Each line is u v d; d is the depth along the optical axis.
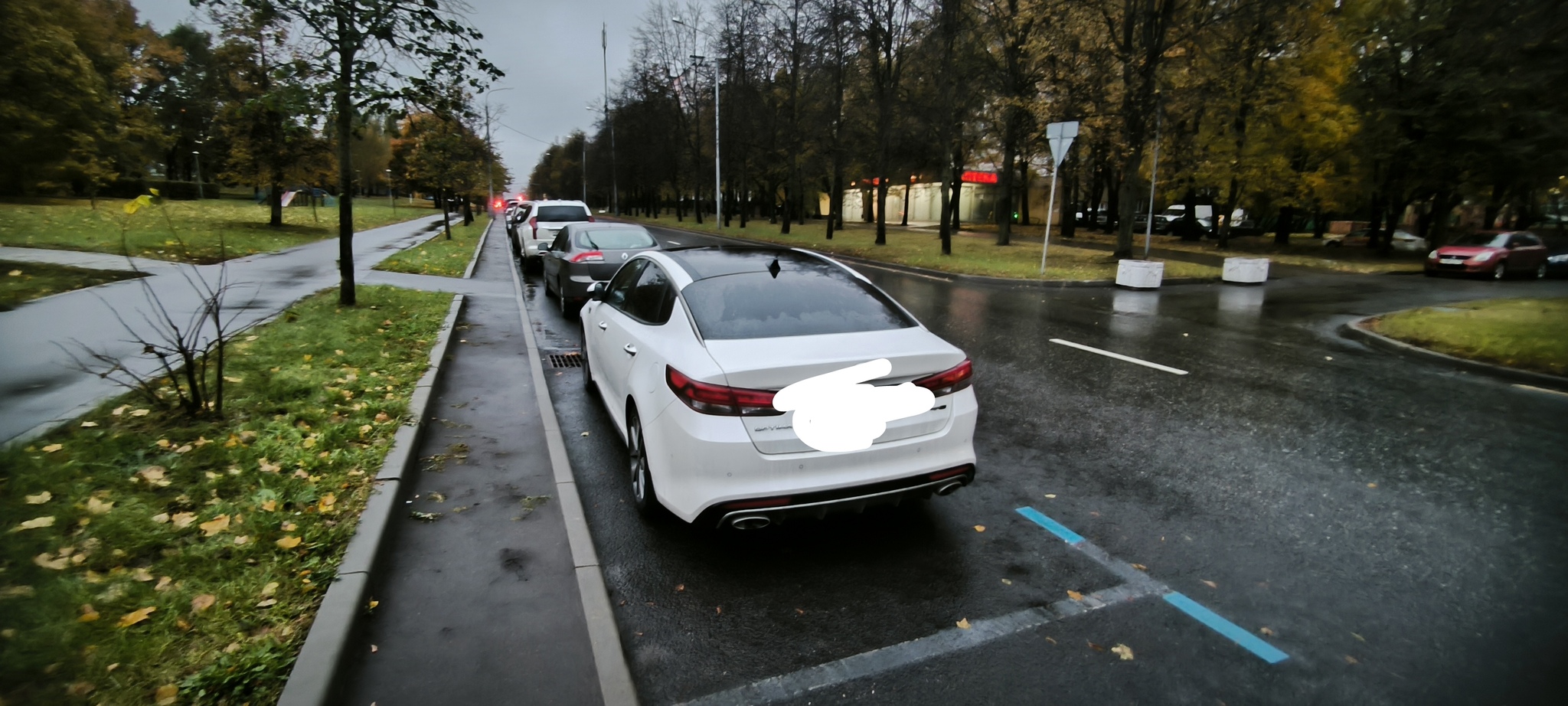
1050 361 8.34
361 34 7.88
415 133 9.85
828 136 30.97
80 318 7.70
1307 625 3.14
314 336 7.32
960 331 10.26
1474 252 19.95
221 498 3.65
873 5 22.83
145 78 38.72
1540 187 23.38
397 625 2.87
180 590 2.87
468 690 2.52
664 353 3.70
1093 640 3.01
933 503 4.33
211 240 16.92
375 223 33.28
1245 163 25.84
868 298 4.28
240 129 21.48
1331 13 24.97
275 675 2.46
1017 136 26.25
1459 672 2.83
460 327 9.11
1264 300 14.63
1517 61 9.53
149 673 2.42
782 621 3.10
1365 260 25.39
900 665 2.83
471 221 40.19
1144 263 16.25
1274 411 6.38
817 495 3.37
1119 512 4.26
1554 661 2.90
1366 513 4.27
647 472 3.90
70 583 2.80
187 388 5.32
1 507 3.31
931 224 55.00
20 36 24.25
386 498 3.78
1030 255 23.72
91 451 4.00
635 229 11.45
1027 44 21.25
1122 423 5.98
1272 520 4.17
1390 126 23.39
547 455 4.77
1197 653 2.93
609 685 2.57
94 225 18.08
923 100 26.73
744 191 41.41
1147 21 20.14
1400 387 7.34
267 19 7.83
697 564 3.56
